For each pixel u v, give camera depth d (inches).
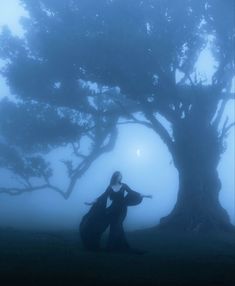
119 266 330.3
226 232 869.2
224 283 258.5
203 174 920.3
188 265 346.0
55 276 263.6
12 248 437.4
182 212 898.7
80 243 528.7
